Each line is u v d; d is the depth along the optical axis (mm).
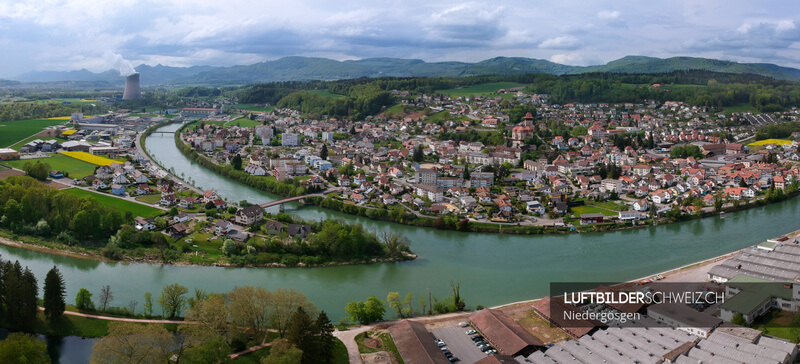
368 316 149000
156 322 143750
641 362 122250
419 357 124875
